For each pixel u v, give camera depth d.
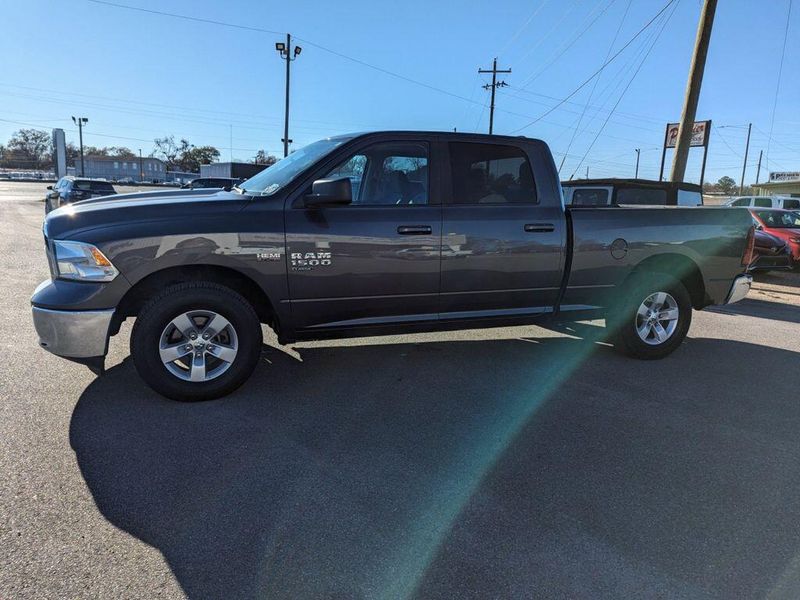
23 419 3.65
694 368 5.22
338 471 3.15
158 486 2.94
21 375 4.40
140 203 3.89
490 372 4.90
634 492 3.02
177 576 2.29
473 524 2.70
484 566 2.40
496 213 4.55
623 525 2.72
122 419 3.70
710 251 5.31
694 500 2.96
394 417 3.90
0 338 5.32
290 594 2.21
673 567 2.43
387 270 4.26
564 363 5.21
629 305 5.15
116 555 2.39
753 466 3.34
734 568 2.43
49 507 2.71
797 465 3.37
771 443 3.66
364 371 4.82
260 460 3.24
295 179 4.09
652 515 2.81
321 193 3.81
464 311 4.65
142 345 3.80
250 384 4.43
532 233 4.64
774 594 2.28
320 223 4.06
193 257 3.79
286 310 4.11
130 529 2.57
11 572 2.26
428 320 4.54
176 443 3.41
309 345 5.56
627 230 4.98
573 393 4.45
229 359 4.03
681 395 4.49
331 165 4.17
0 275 8.72
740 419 4.04
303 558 2.42
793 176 48.09
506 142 4.65
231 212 3.89
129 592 2.18
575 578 2.34
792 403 4.38
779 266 11.91
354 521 2.69
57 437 3.42
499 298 4.70
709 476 3.21
